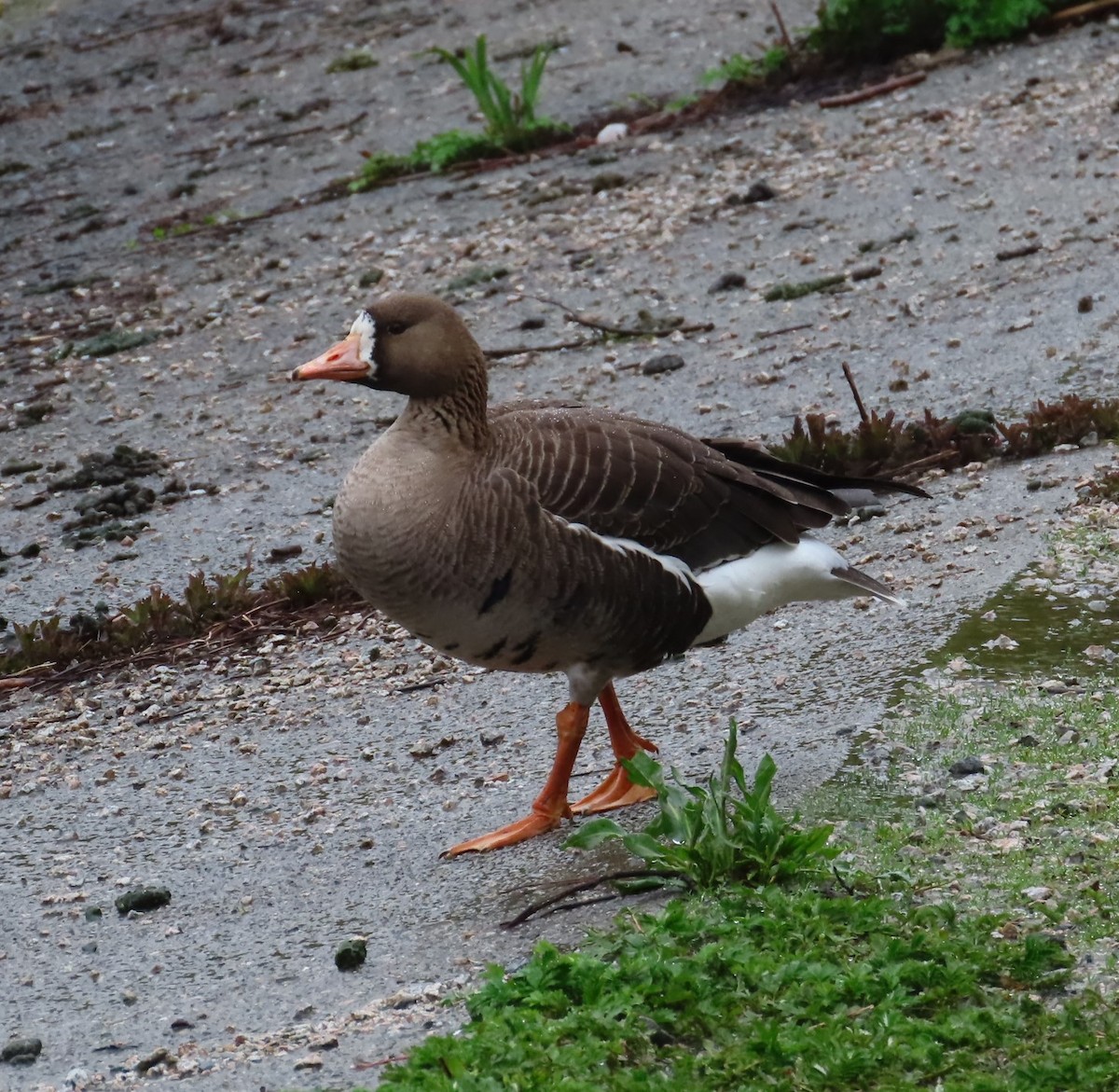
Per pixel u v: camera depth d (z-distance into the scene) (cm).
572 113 2773
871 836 918
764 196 2252
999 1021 730
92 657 1452
